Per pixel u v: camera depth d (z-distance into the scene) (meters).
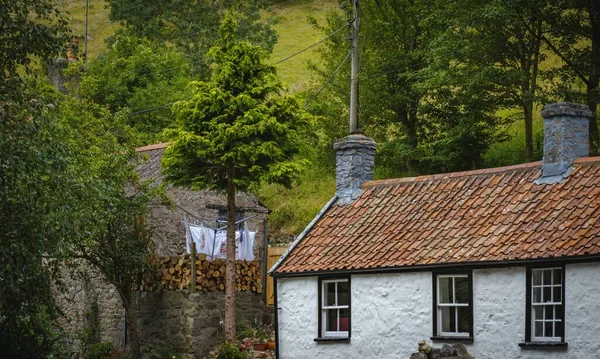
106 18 82.81
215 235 31.73
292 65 64.31
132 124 47.88
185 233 32.09
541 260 19.91
